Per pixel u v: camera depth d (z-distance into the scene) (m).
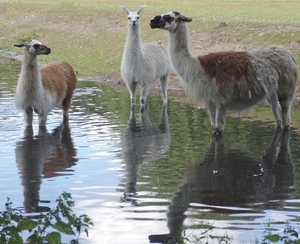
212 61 13.55
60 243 6.48
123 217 8.88
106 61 27.20
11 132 14.68
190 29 29.02
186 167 11.55
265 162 11.84
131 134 14.52
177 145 13.38
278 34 25.62
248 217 8.81
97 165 11.75
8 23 39.47
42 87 14.94
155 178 10.86
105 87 22.58
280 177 10.83
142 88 18.44
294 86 14.49
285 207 9.23
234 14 32.78
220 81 13.38
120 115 16.98
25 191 10.14
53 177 10.96
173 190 10.14
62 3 40.59
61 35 33.91
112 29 32.44
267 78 13.72
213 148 13.04
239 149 12.91
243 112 14.27
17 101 15.06
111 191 10.11
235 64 13.45
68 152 12.75
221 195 9.87
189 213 9.02
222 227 8.43
